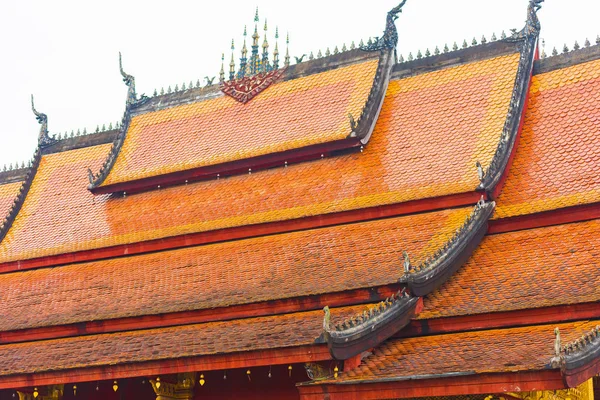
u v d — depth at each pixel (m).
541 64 36.59
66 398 34.75
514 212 31.08
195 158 40.38
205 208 37.94
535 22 37.09
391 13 40.12
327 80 40.50
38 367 31.91
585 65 35.59
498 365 23.97
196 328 31.41
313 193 35.72
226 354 28.08
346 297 29.16
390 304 27.30
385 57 39.22
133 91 45.19
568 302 25.83
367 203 33.47
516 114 33.84
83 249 38.66
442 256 28.89
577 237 29.45
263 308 30.50
